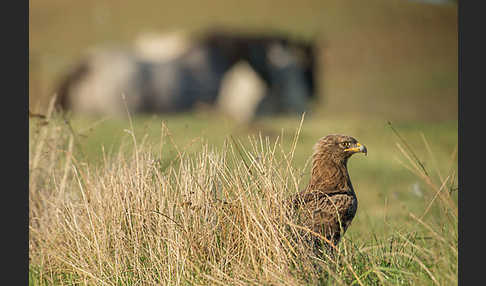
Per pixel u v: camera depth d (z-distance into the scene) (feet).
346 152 56.90
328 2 406.62
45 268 54.29
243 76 236.02
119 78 237.04
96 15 382.42
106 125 130.31
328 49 338.75
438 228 48.57
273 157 49.39
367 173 117.08
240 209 48.73
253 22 373.20
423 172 47.14
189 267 46.80
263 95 225.76
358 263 47.57
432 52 346.74
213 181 51.31
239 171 50.11
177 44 262.06
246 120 204.13
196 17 391.65
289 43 251.60
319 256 47.60
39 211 61.67
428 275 42.80
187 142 59.72
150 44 266.57
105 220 53.11
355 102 270.05
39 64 280.31
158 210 51.83
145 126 64.80
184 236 48.80
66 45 337.31
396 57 340.18
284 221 46.57
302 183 61.31
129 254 50.78
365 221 70.79
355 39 355.97
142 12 399.03
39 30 364.38
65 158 65.16
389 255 47.85
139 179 53.57
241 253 47.24
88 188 56.70
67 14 390.63
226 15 396.78
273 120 208.85
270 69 234.79
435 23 386.32
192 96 242.78
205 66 246.06
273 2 408.46
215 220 49.96
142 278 48.24
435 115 255.09
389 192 94.99
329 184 57.36
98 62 242.58
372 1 407.23
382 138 164.96
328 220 51.26
